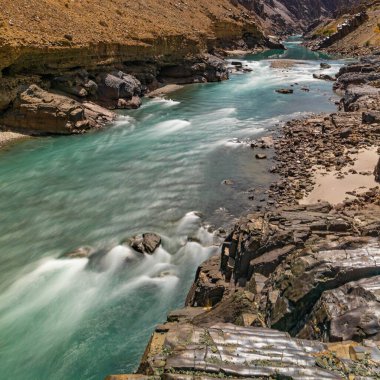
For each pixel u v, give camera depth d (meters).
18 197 20.23
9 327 11.93
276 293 9.82
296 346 7.36
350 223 12.98
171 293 13.64
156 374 6.93
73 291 13.59
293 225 13.01
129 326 12.13
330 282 8.97
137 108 38.31
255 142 27.97
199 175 22.72
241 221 14.39
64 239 16.56
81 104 32.91
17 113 29.41
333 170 21.77
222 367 6.78
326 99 42.72
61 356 11.01
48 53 31.89
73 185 21.61
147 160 25.11
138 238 16.17
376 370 6.54
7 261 15.12
